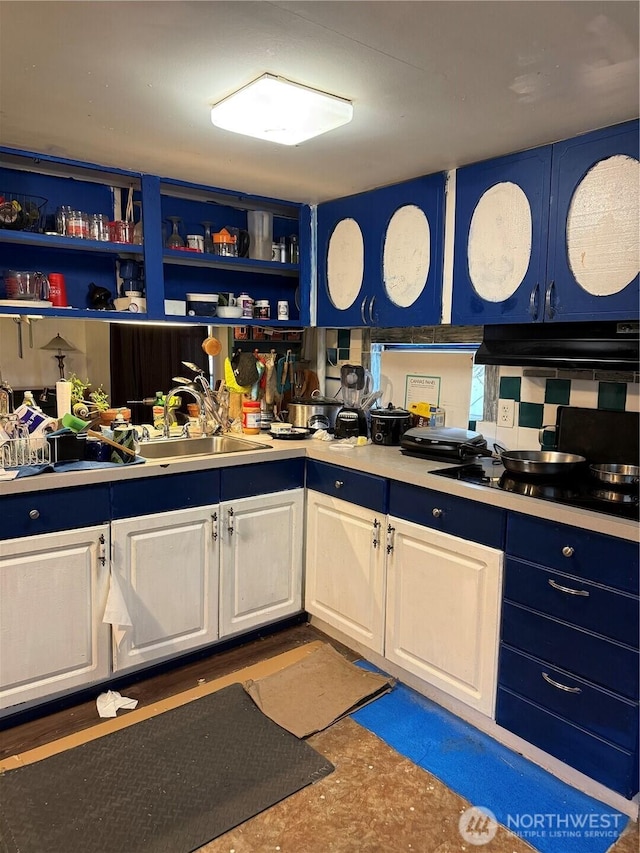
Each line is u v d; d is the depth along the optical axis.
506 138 2.09
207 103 1.85
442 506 2.15
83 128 2.06
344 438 2.97
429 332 2.87
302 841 1.66
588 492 1.96
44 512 2.05
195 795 1.80
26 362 2.49
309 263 3.12
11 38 1.46
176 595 2.39
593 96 1.75
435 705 2.29
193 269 2.97
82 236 2.42
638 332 1.90
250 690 2.34
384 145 2.18
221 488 2.48
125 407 2.78
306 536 2.79
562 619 1.82
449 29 1.40
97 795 1.80
